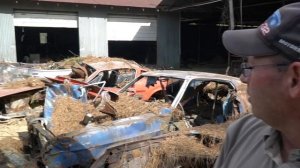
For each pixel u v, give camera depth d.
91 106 6.11
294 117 1.10
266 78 1.11
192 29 30.41
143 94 6.52
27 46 25.97
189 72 6.53
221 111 6.30
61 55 26.30
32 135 5.94
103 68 9.16
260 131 1.33
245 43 1.13
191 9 23.53
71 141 4.61
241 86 6.01
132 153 4.26
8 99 8.88
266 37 1.07
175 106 5.68
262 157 1.23
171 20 24.19
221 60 29.88
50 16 20.59
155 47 24.84
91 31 21.72
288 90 1.07
